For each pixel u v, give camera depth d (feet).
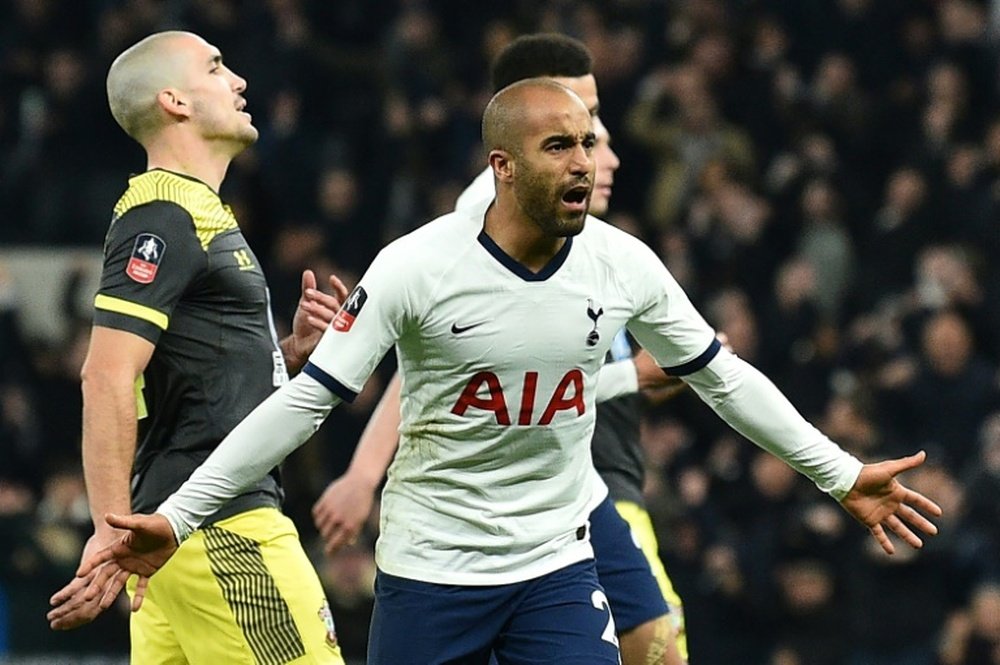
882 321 153.28
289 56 184.03
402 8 192.75
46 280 176.55
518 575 62.28
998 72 172.24
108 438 61.82
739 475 135.03
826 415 142.51
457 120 178.60
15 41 200.23
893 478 63.31
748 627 129.18
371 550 121.90
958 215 159.84
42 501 151.94
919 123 173.78
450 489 61.82
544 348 60.13
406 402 61.98
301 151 178.81
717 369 63.05
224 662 65.05
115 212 65.21
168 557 59.82
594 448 75.61
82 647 132.98
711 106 172.24
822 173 166.81
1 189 190.19
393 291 59.41
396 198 173.78
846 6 181.68
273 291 159.53
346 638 118.73
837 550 128.16
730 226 162.30
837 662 126.72
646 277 61.67
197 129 66.64
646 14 180.96
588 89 75.77
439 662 62.49
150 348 62.95
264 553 64.75
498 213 60.08
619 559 71.15
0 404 159.33
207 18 187.62
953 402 139.54
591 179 59.11
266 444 59.82
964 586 125.49
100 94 190.60
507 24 183.11
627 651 71.31
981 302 151.12
